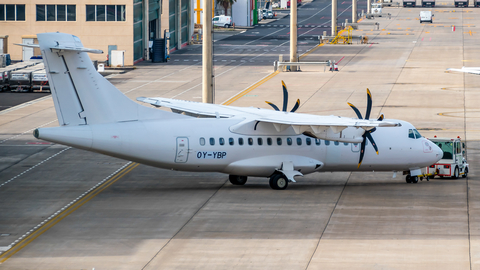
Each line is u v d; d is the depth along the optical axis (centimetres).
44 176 13700
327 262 8456
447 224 10100
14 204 11481
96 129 11112
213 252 8888
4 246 9212
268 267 8300
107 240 9450
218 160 12019
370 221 10300
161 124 11700
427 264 8350
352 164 12962
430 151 13250
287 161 12450
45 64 10750
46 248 9119
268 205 11312
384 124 10744
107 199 11812
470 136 17588
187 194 12156
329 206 11238
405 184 13200
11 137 17925
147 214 10781
